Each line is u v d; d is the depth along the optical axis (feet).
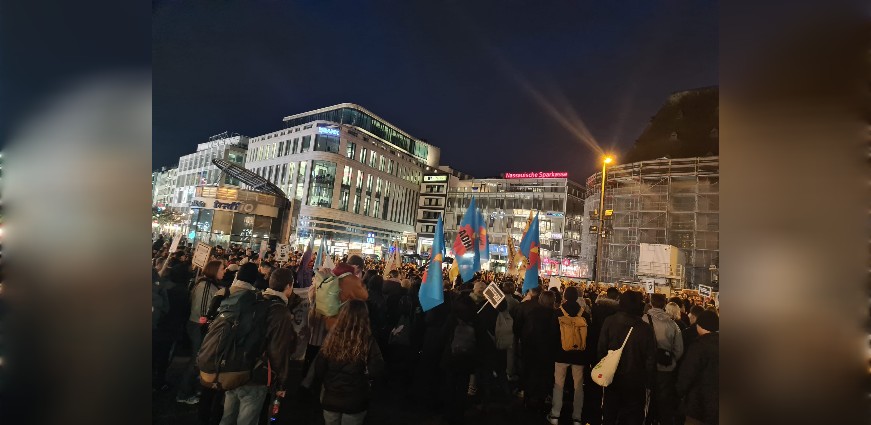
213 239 101.24
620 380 17.29
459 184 309.01
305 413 20.90
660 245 71.92
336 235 253.24
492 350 25.09
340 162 257.75
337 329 13.89
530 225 30.94
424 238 309.01
